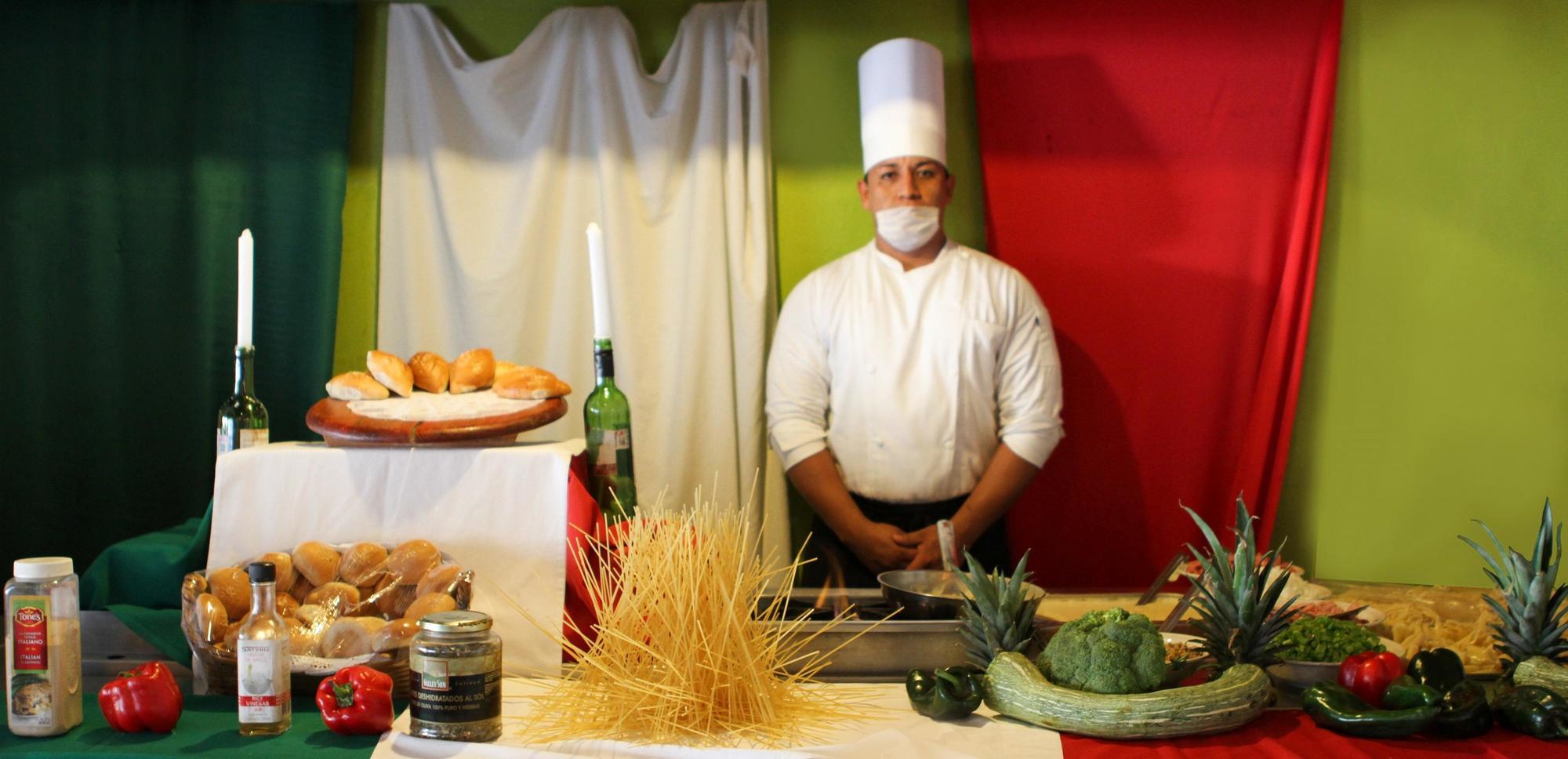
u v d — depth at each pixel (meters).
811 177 3.80
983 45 3.69
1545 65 3.63
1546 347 3.67
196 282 3.60
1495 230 3.68
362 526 2.15
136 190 3.59
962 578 1.96
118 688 1.76
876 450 3.36
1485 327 3.70
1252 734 1.75
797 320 3.46
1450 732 1.72
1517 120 3.65
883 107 3.38
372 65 3.77
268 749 1.69
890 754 1.64
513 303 3.65
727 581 1.84
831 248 3.81
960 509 3.32
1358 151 3.71
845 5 3.79
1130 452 3.72
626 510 2.41
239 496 2.17
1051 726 1.74
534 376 2.29
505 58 3.65
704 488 3.65
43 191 3.56
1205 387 3.68
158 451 3.62
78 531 3.60
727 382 3.65
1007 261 3.71
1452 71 3.67
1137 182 3.68
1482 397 3.71
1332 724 1.75
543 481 2.14
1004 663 1.83
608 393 2.42
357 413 2.21
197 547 2.30
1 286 3.55
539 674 2.07
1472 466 3.72
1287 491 3.79
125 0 3.57
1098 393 3.72
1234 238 3.66
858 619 2.12
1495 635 1.98
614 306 3.65
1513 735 1.75
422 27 3.69
